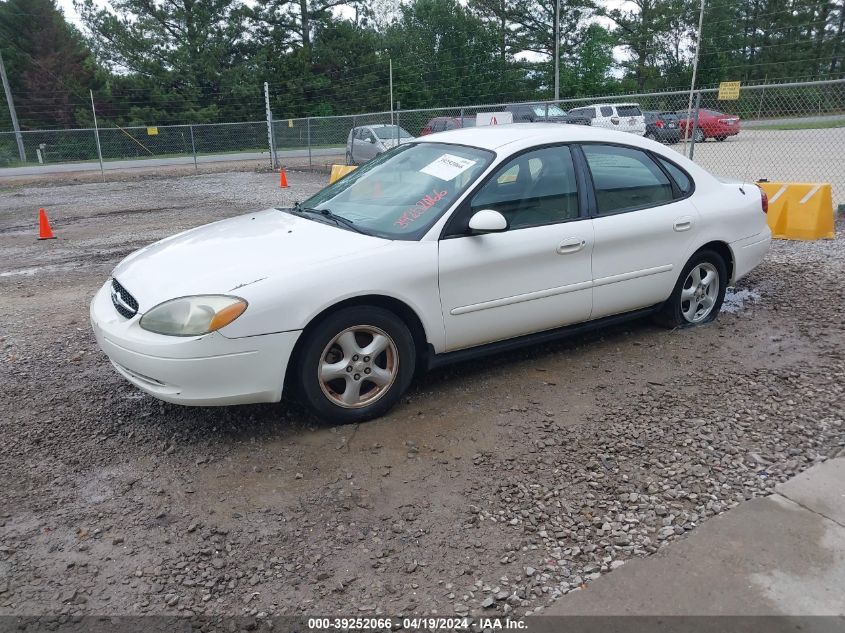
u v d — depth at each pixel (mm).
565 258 4453
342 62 54531
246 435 3861
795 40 51281
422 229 4027
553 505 3184
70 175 28203
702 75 52969
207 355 3461
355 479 3412
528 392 4352
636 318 5148
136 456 3676
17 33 48844
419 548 2906
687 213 5055
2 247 10641
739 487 3301
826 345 5020
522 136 4594
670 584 2670
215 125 28609
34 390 4559
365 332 3879
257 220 4688
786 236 8750
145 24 50094
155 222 12977
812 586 2643
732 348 5016
